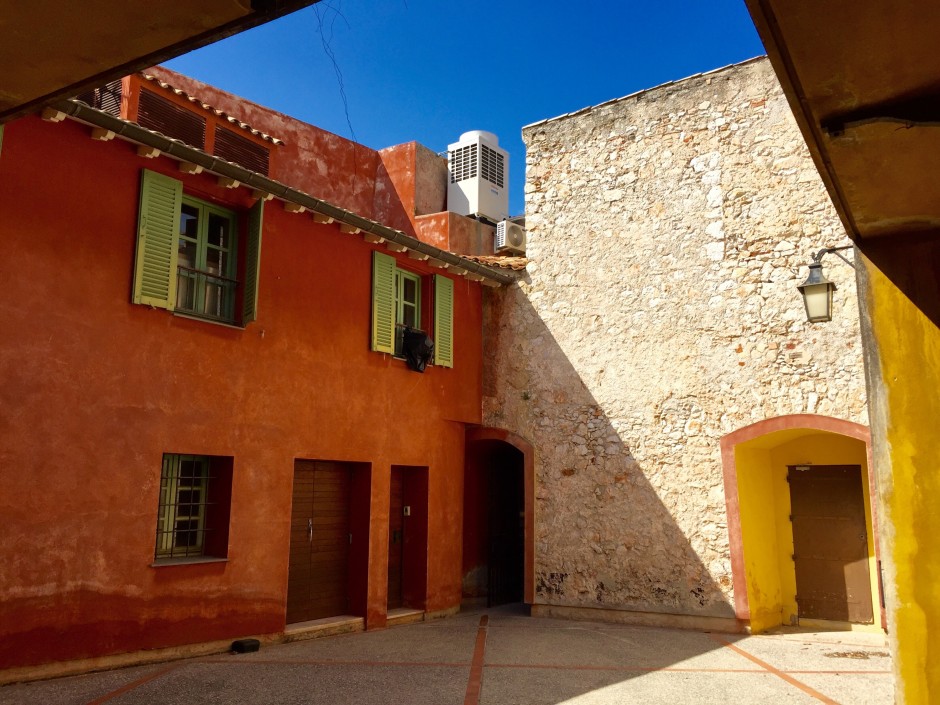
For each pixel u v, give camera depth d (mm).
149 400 6609
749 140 9352
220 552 7188
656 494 9375
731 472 8898
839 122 2982
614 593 9461
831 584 9367
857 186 3477
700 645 7969
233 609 7172
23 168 5855
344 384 8617
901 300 4059
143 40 2754
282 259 8008
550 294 10617
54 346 5957
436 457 9977
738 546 8758
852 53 2582
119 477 6320
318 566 8516
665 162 9938
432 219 12883
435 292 10133
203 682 5938
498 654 7391
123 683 5781
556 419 10258
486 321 11125
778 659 7332
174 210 6914
